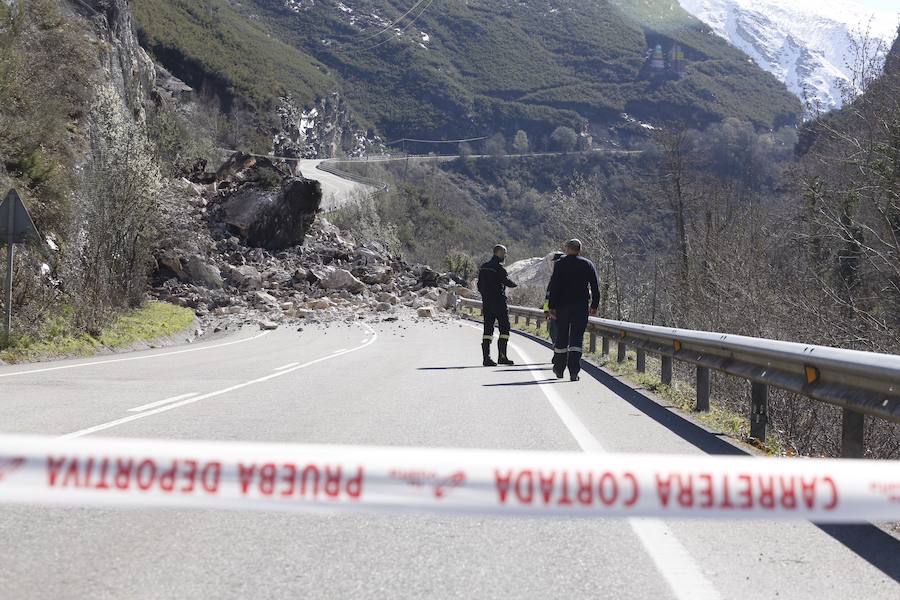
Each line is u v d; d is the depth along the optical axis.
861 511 3.52
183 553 4.38
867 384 6.35
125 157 30.20
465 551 4.49
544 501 3.52
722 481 3.53
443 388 12.14
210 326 33.88
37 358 17.38
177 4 186.50
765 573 4.20
